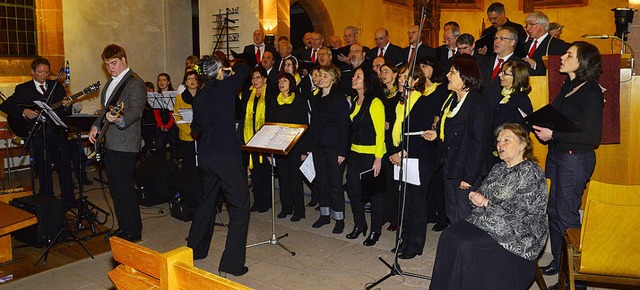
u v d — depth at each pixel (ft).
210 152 13.17
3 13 28.37
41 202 15.87
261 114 18.81
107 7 31.86
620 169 14.74
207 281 6.29
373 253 15.15
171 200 19.12
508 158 10.69
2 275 13.67
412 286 12.79
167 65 35.14
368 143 15.61
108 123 15.08
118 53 15.69
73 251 15.42
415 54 12.02
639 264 9.31
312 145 17.31
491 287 10.23
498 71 15.83
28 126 18.56
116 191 16.12
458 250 10.23
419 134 13.74
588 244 9.49
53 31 29.50
